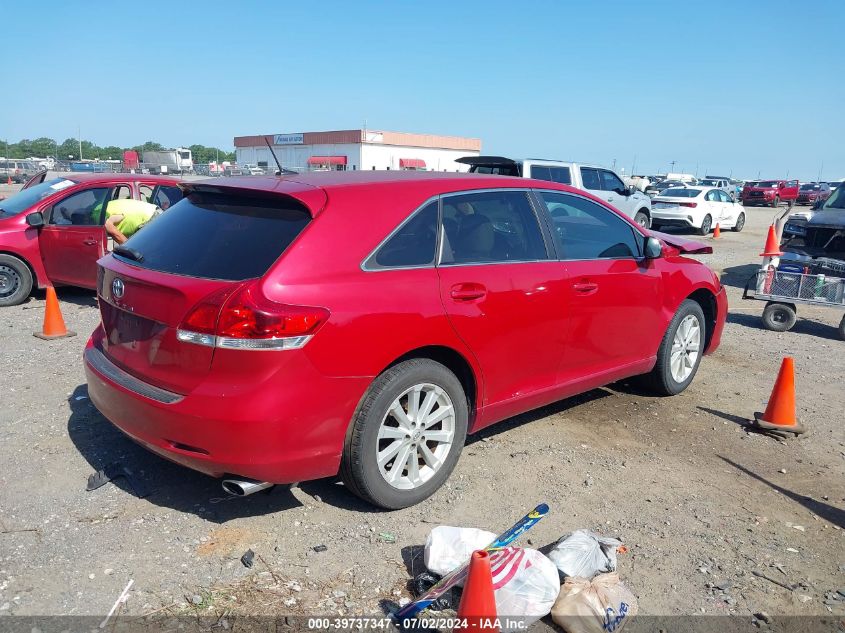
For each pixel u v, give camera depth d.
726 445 4.96
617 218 5.18
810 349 7.89
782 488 4.35
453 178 4.19
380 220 3.65
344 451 3.54
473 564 2.63
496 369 4.14
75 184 8.80
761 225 27.23
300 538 3.51
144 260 3.69
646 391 5.98
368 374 3.46
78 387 5.52
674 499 4.12
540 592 2.92
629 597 3.06
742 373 6.76
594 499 4.07
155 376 3.47
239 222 3.63
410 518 3.74
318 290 3.32
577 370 4.79
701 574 3.39
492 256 4.15
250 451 3.22
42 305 8.74
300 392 3.25
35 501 3.75
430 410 3.83
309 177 3.92
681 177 55.66
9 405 5.09
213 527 3.57
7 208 9.03
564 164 16.36
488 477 4.25
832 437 5.20
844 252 9.52
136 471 4.10
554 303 4.41
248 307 3.15
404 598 3.09
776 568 3.48
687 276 5.65
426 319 3.66
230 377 3.21
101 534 3.47
